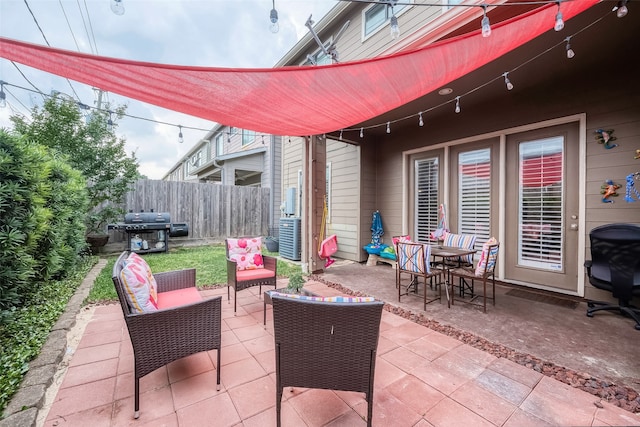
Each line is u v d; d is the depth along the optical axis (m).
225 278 4.49
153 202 7.52
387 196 6.21
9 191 2.51
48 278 3.44
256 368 2.13
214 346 1.94
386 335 2.68
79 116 5.78
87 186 5.91
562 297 3.76
